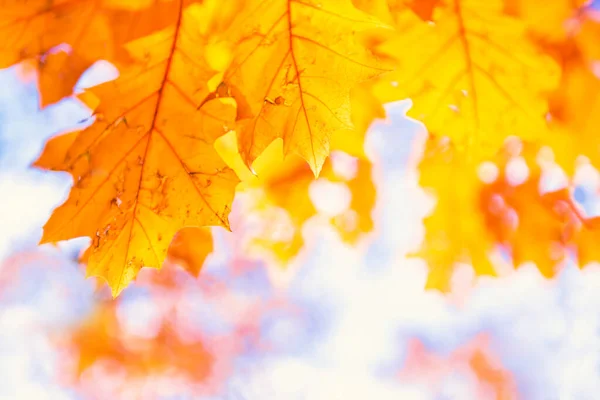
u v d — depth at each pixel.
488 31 0.92
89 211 0.87
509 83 0.93
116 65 0.87
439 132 0.96
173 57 0.87
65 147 0.90
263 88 0.86
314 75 0.86
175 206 0.88
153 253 0.88
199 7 0.86
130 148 0.87
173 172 0.88
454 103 0.94
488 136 0.96
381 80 0.94
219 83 0.87
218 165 0.88
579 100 0.94
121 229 0.88
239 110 0.86
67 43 0.87
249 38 0.86
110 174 0.87
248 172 1.00
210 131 0.88
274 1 0.86
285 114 0.86
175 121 0.88
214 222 0.88
